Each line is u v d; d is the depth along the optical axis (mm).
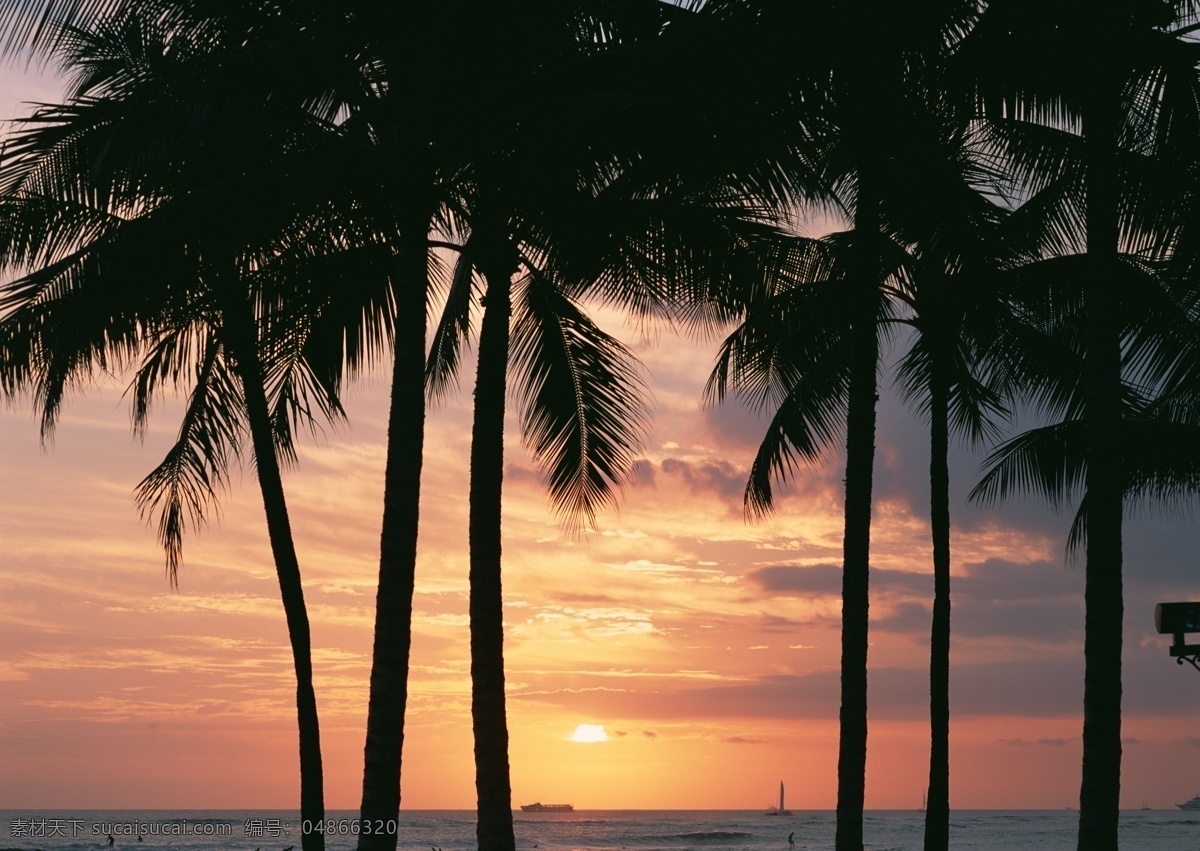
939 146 12633
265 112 9453
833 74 12328
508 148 10914
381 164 10984
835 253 13719
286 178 9836
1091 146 11062
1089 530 10578
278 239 11719
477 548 13320
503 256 13352
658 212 11422
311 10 10773
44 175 10844
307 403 15070
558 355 15633
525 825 149750
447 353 17984
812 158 10609
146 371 15031
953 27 11969
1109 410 10625
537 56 11477
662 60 10094
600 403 15844
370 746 10273
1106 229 10914
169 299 10961
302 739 13828
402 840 93188
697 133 10656
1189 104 11641
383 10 10781
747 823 159625
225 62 9453
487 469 13469
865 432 13727
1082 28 11000
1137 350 13758
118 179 10336
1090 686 10273
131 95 9500
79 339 10758
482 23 10938
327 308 13875
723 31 10172
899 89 12469
